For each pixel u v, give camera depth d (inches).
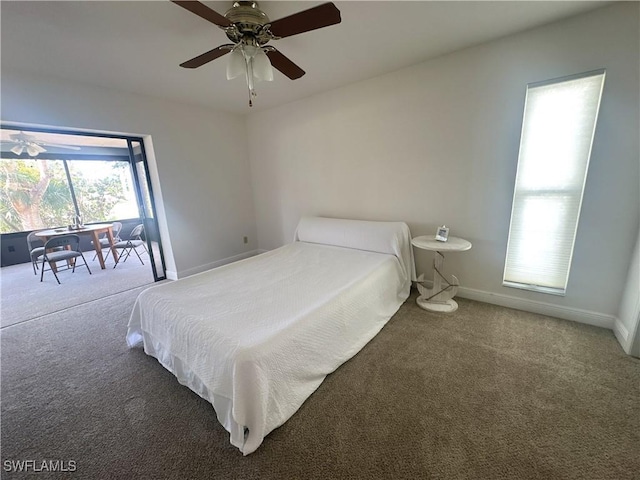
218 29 69.9
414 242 93.8
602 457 44.8
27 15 60.8
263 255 113.6
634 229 72.6
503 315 90.7
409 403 57.2
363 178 121.2
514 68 81.3
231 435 49.9
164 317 67.4
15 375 71.1
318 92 124.3
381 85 106.9
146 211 136.3
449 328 84.7
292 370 55.0
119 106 111.3
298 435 50.9
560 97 76.6
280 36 61.1
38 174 200.5
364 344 76.7
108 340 87.0
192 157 138.8
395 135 108.1
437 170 101.4
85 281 145.3
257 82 107.8
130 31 69.5
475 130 91.2
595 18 69.0
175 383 66.7
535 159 83.3
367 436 50.2
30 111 90.4
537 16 70.7
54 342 86.3
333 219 127.6
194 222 143.6
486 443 47.9
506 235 92.4
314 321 61.4
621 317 75.7
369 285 82.4
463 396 58.4
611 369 64.2
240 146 161.0
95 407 59.9
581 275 82.0
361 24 71.4
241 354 48.4
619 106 70.0
